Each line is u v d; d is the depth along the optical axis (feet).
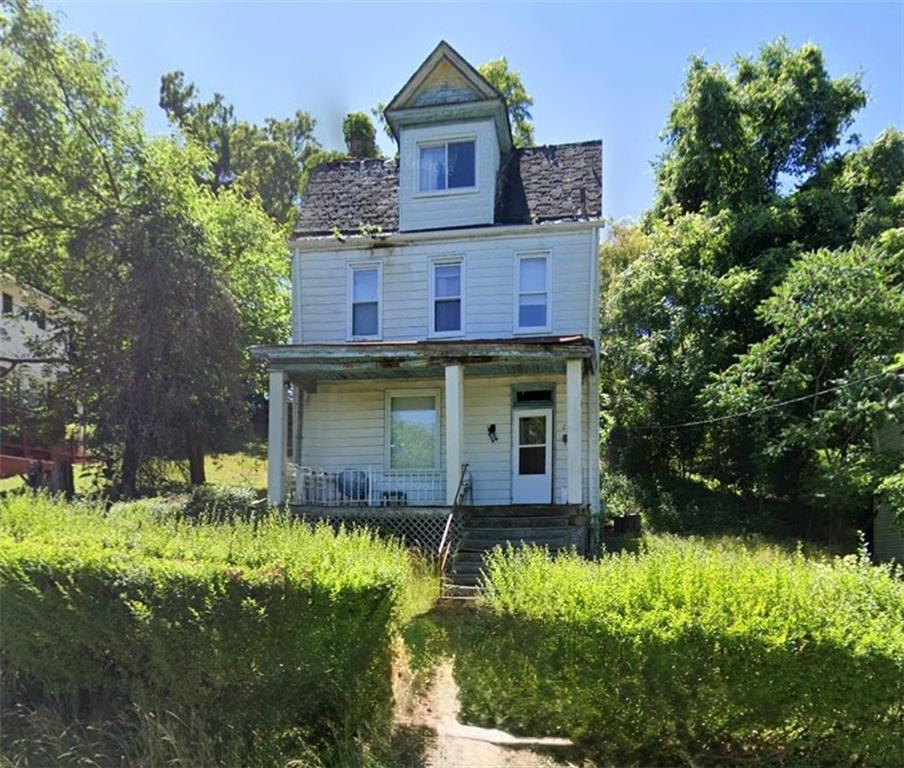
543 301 43.11
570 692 13.32
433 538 35.63
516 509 35.37
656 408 62.23
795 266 51.01
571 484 35.19
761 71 71.61
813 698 11.96
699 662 12.47
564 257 42.88
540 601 13.64
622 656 12.88
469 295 43.73
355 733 13.42
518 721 13.89
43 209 52.11
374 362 38.01
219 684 12.73
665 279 63.26
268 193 129.90
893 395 43.60
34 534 14.83
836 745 11.96
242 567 13.25
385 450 43.62
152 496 46.55
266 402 88.99
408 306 44.57
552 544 33.17
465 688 14.32
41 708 13.28
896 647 11.67
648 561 14.66
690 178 73.92
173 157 54.49
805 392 50.01
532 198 45.16
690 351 61.52
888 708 11.65
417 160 45.65
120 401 46.09
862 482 42.24
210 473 72.43
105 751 12.57
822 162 69.67
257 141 136.67
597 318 42.14
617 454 64.95
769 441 51.96
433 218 44.96
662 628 12.68
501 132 46.98
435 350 36.68
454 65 45.01
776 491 58.34
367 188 48.83
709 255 64.39
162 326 47.16
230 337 51.24
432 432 43.42
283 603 12.86
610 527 49.90
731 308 61.36
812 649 11.99
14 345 66.85
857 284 46.60
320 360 38.22
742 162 69.56
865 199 65.21
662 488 60.95
